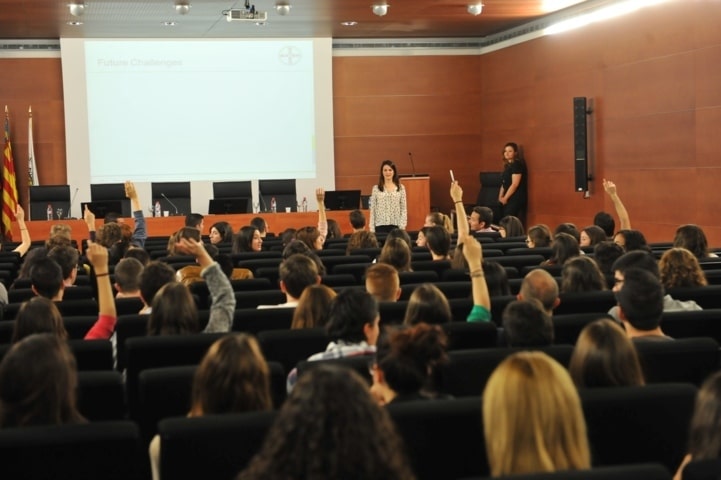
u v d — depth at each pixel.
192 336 3.92
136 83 16.30
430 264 6.79
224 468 2.55
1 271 7.48
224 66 16.55
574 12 14.34
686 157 11.85
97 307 5.33
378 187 11.50
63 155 16.48
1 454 2.45
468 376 3.42
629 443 2.81
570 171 14.77
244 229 8.33
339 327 3.68
